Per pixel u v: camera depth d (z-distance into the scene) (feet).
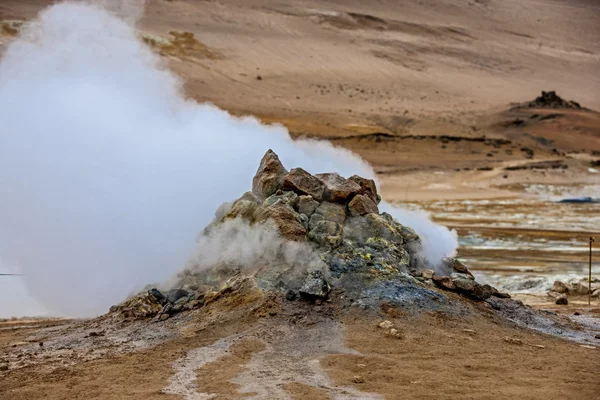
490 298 64.64
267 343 51.85
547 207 252.21
